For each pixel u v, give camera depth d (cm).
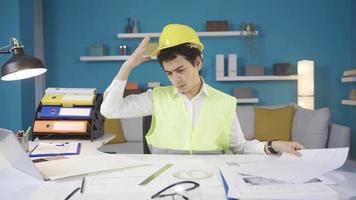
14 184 84
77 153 123
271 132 348
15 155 92
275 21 416
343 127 279
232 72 404
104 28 419
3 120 334
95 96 168
